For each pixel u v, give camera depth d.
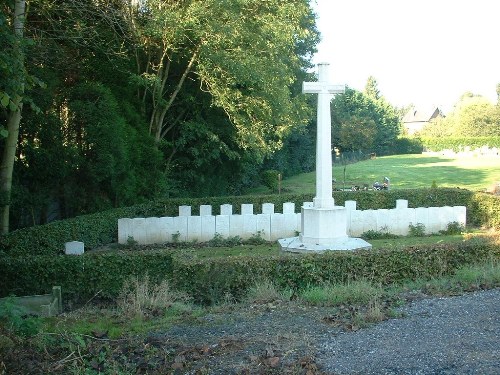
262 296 9.14
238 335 6.72
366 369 5.32
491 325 6.59
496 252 10.84
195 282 9.98
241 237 18.33
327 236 14.49
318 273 10.11
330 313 7.73
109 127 17.11
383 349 5.86
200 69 20.86
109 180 18.11
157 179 21.77
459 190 22.95
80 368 5.64
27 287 10.76
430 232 19.17
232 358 5.84
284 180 44.59
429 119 149.88
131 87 21.91
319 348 6.02
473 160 64.44
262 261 10.09
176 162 25.20
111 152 17.19
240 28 20.11
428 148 89.44
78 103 16.88
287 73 23.89
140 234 17.70
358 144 53.78
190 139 24.81
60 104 17.28
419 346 5.90
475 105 93.88
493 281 9.28
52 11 16.22
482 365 5.25
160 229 17.91
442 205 22.80
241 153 26.89
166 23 18.88
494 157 71.06
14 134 14.29
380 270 10.37
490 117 91.38
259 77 20.92
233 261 10.10
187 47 21.31
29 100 9.82
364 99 80.44
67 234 14.95
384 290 9.38
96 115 16.94
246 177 32.78
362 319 7.14
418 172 47.06
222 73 20.86
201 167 26.16
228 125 25.17
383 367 5.34
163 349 6.24
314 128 53.06
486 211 20.89
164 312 8.48
